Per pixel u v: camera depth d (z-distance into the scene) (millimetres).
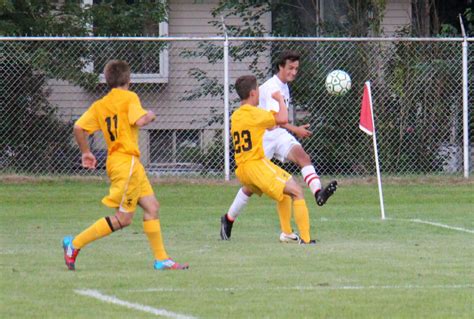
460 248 33812
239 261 30484
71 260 28484
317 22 66812
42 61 56750
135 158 28422
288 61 36562
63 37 56812
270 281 26500
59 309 22469
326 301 23562
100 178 57969
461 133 59156
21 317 21562
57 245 34844
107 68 28594
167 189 55031
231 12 70875
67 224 42125
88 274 27734
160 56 63969
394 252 32719
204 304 23141
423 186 57000
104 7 64625
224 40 55781
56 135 58125
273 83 36688
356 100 58344
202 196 52875
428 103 58875
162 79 63969
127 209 28422
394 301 23578
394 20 69812
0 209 48344
